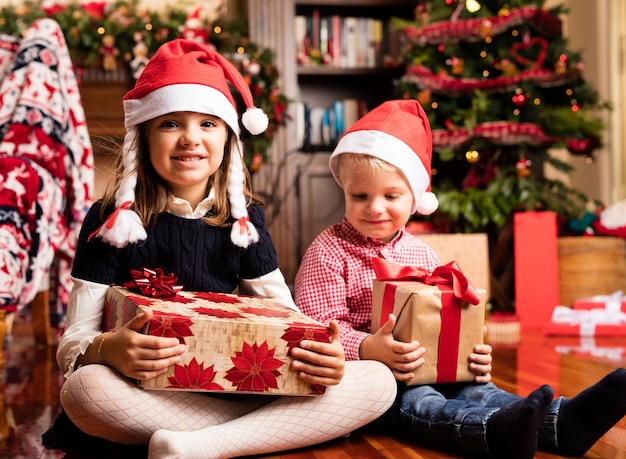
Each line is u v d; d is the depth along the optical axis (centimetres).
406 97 344
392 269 132
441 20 349
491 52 343
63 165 229
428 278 129
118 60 383
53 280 271
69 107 239
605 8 405
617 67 405
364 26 404
